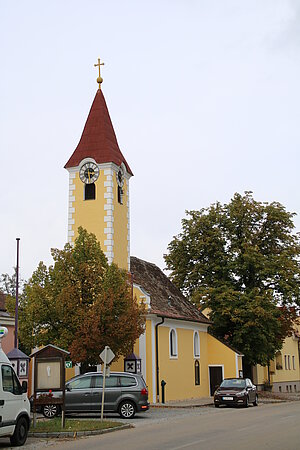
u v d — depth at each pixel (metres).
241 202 47.81
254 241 47.69
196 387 42.44
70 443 16.58
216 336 47.28
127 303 28.94
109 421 21.64
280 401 40.59
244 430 18.62
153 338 36.16
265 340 45.41
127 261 38.47
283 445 14.66
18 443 16.25
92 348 27.77
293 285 46.12
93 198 37.12
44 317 28.58
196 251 47.34
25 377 24.58
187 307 44.75
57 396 21.14
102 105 39.38
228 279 47.16
